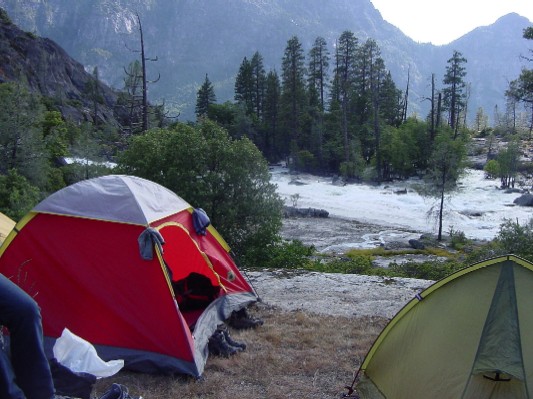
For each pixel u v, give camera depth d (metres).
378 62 68.94
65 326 6.29
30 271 6.45
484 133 88.50
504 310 4.78
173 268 7.72
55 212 6.53
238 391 5.81
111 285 6.30
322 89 81.94
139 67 43.94
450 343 4.93
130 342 6.20
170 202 7.43
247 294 8.37
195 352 6.20
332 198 47.59
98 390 5.67
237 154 17.83
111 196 6.65
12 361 2.81
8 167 31.98
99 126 64.38
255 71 80.06
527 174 52.97
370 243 29.73
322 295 9.41
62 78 78.44
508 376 4.64
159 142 18.53
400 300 9.18
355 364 6.48
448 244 29.97
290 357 6.69
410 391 5.06
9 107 33.41
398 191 50.56
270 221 18.16
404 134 60.75
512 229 21.50
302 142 68.19
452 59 75.06
